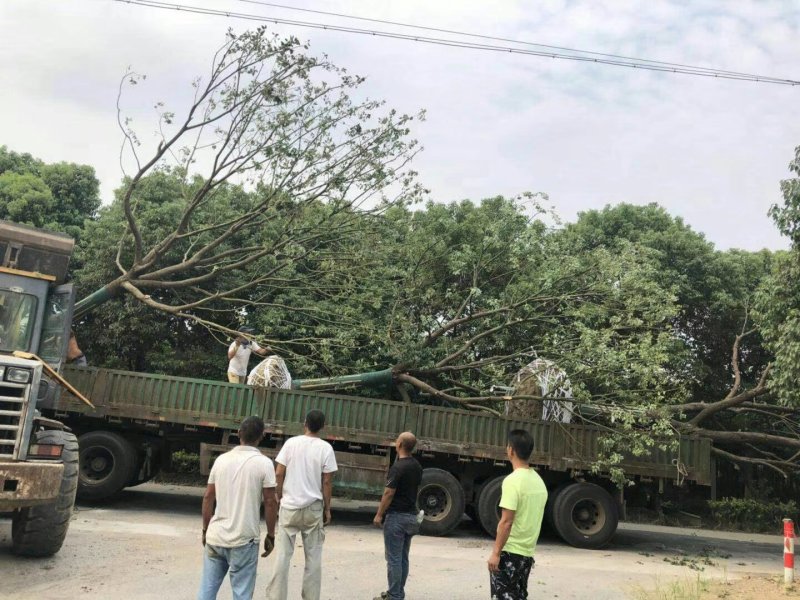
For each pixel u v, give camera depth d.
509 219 13.57
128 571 7.13
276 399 11.38
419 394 14.55
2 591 6.13
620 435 11.28
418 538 10.84
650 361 11.58
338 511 13.35
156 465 12.24
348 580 7.39
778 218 11.92
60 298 8.55
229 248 16.31
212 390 11.40
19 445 6.50
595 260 13.13
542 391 12.07
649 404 11.55
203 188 13.66
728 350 19.14
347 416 11.41
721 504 16.66
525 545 4.95
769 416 17.45
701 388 18.62
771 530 16.47
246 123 13.20
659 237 18.88
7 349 7.86
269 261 15.23
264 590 6.82
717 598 7.49
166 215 16.33
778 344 11.72
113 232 16.55
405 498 6.22
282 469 5.81
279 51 12.96
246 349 12.87
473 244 15.30
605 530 11.29
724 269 18.62
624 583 8.23
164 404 11.35
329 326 13.90
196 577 7.05
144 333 16.53
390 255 14.48
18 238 8.48
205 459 11.40
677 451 11.74
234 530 4.84
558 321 13.33
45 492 6.48
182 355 17.02
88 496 11.30
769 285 12.27
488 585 7.57
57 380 7.72
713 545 12.91
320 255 14.16
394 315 13.62
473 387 13.11
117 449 11.41
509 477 5.06
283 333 14.63
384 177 13.48
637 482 12.05
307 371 14.21
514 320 13.28
